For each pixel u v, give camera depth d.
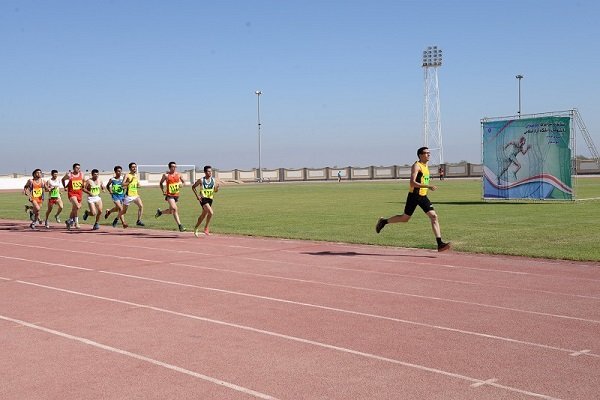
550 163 28.64
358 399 4.96
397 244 14.77
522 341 6.59
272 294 9.16
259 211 26.67
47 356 6.18
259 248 14.52
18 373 5.66
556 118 28.41
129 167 20.00
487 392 5.09
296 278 10.49
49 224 22.61
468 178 77.06
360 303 8.49
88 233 19.00
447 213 23.44
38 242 16.52
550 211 23.98
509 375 5.51
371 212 25.14
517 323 7.35
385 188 52.06
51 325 7.43
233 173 87.50
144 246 15.28
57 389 5.24
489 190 30.67
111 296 9.13
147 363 5.93
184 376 5.55
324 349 6.34
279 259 12.71
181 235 17.92
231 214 25.12
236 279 10.46
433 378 5.44
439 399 4.94
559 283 9.80
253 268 11.61
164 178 18.31
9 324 7.50
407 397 4.99
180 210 28.25
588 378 5.42
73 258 13.27
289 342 6.60
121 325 7.39
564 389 5.15
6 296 9.23
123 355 6.19
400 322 7.43
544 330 7.03
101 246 15.41
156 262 12.52
